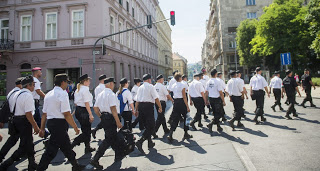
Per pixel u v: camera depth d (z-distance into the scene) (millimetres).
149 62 34625
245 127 6047
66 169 3756
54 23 18641
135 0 27594
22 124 3613
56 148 3268
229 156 3812
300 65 28719
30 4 18953
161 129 6727
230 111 9312
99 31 17750
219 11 43094
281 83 8336
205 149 4324
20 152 3650
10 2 19344
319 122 6055
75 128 3402
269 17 25828
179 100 5137
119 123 3705
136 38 27734
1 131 7246
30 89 3689
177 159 3887
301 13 24641
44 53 18562
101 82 6012
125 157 4199
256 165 3354
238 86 5801
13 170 3834
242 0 41969
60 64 18266
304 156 3604
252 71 41031
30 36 19062
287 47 24938
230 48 41594
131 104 5230
